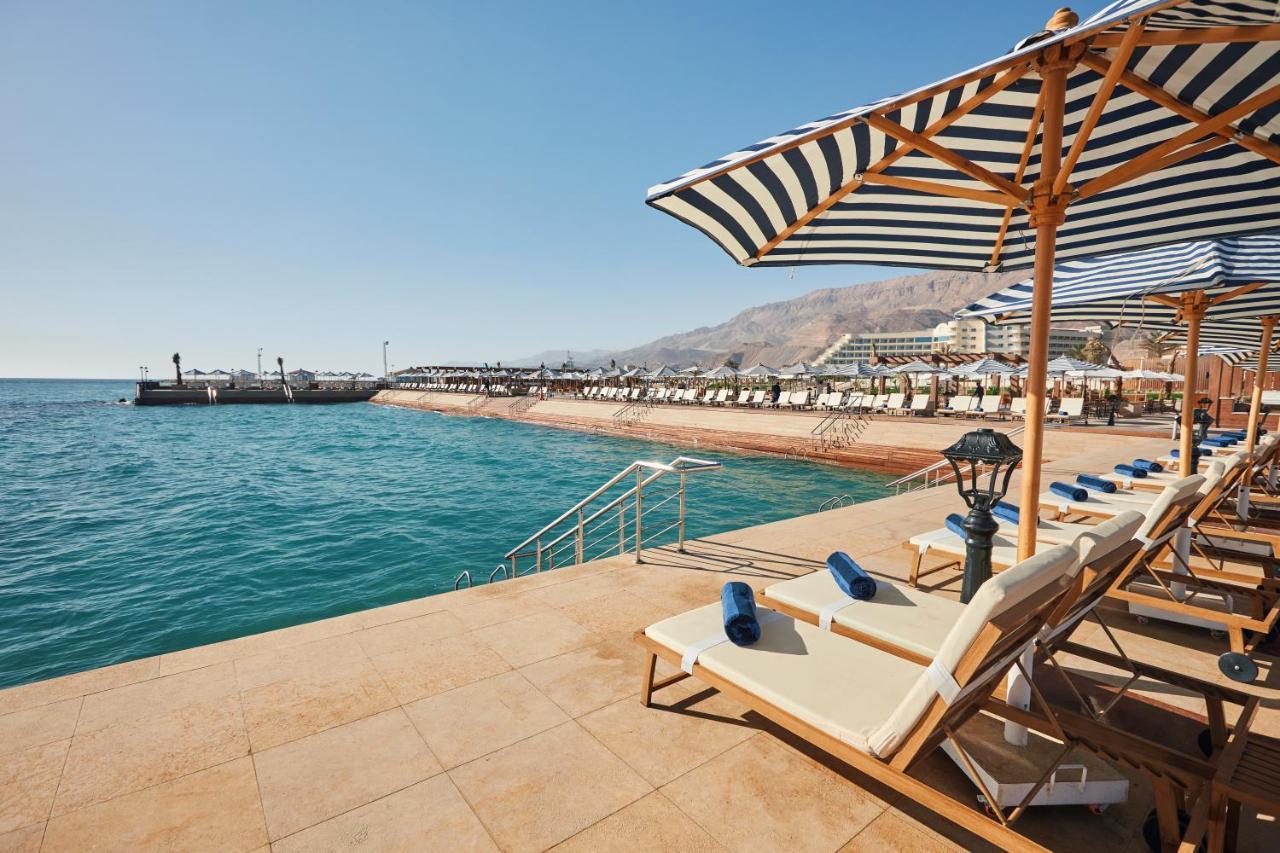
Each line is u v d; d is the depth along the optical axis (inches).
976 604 66.2
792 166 103.6
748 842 79.6
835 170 108.0
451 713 110.3
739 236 126.7
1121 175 89.4
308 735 103.5
